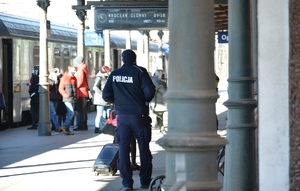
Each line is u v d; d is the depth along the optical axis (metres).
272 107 9.19
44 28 30.92
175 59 6.16
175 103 6.17
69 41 46.56
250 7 11.49
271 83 9.16
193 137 6.12
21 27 38.75
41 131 31.30
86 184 17.36
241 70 10.93
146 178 16.16
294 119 9.20
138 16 27.42
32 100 35.56
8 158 22.98
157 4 27.34
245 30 10.87
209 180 6.22
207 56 6.15
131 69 15.67
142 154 16.05
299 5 9.15
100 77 31.83
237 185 11.08
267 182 9.27
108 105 31.77
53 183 17.56
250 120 11.04
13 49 36.97
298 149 9.24
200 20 6.12
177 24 6.14
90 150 25.08
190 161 6.18
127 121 15.70
